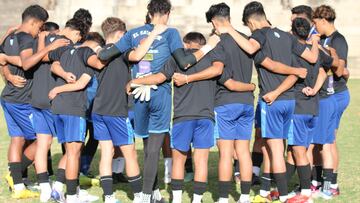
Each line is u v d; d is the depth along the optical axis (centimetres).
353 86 3531
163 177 1461
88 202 1236
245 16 1203
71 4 4366
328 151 1294
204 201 1251
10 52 1246
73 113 1163
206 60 1136
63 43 1205
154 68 1134
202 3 4259
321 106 1277
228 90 1165
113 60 1148
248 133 1189
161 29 1141
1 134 2080
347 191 1343
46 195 1241
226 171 1164
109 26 1215
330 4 4147
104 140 1178
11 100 1252
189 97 1138
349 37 4134
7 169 1520
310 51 1190
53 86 1227
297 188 1320
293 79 1159
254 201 1228
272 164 1188
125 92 1159
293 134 1195
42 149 1242
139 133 1172
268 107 1166
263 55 1155
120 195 1295
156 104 1134
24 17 1267
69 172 1174
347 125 2308
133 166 1171
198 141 1148
